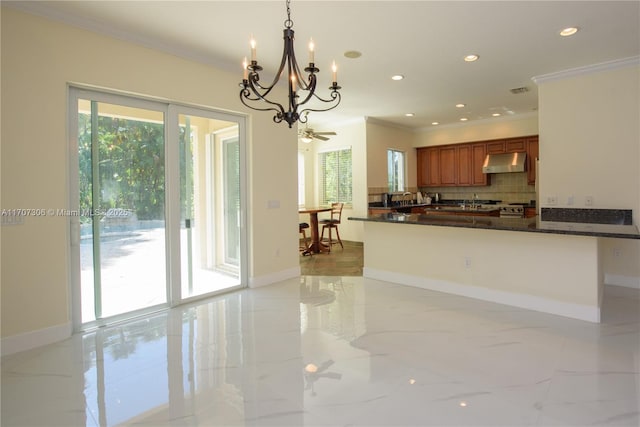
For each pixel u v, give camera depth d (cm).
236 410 203
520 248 368
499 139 729
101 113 331
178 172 385
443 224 384
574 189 440
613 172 414
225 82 413
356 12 293
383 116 700
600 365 247
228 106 416
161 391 223
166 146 376
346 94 538
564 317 339
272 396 216
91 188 327
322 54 381
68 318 306
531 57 394
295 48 365
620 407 200
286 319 344
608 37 344
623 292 410
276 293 429
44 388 228
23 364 259
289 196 495
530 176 696
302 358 264
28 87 279
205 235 412
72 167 314
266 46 360
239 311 369
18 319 279
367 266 503
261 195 459
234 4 280
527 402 206
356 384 228
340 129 771
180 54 370
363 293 427
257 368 251
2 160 269
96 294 332
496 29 326
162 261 378
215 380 236
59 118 296
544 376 234
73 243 316
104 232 336
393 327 321
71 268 315
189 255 398
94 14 294
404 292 429
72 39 301
